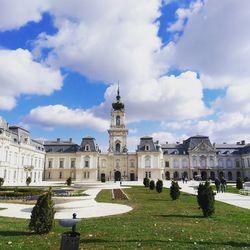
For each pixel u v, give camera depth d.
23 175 98.12
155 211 23.98
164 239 13.64
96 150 117.62
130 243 12.88
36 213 14.84
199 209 25.23
